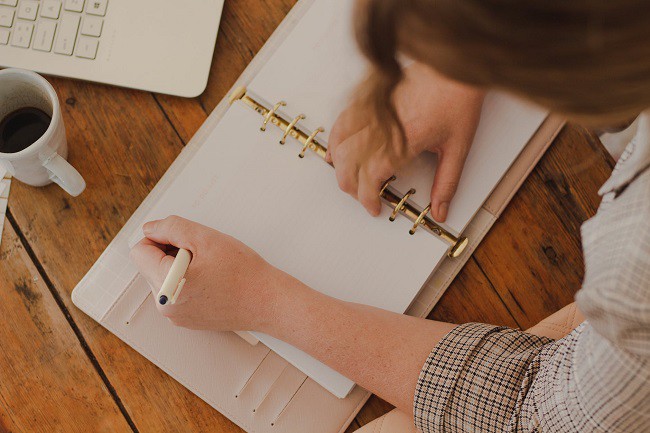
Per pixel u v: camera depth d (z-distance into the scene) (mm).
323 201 716
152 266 657
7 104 677
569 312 677
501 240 742
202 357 705
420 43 257
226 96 751
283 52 741
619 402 435
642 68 233
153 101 755
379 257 708
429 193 712
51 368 708
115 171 745
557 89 246
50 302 717
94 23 730
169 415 709
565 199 749
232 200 716
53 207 731
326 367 689
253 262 668
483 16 229
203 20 748
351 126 642
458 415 587
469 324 635
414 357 632
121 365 711
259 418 699
